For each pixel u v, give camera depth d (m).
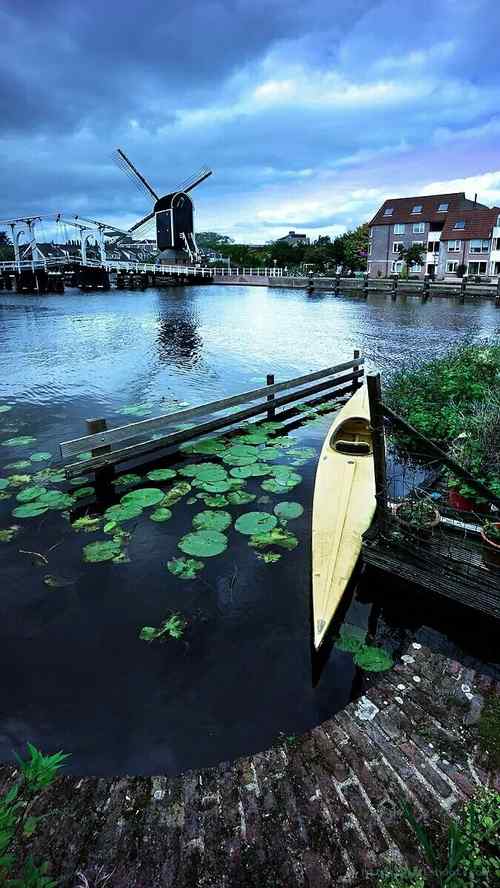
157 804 2.00
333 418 8.02
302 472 5.60
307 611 3.38
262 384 10.60
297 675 2.88
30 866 1.49
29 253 53.00
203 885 1.71
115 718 2.62
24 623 3.29
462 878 1.64
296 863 1.77
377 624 3.28
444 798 1.96
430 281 31.84
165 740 2.50
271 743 2.47
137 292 39.59
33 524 4.49
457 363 8.11
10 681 2.86
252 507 4.72
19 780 2.07
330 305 27.70
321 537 3.86
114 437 5.62
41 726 2.58
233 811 1.96
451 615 3.30
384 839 1.83
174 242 48.97
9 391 9.80
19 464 5.90
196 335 17.48
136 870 1.77
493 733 2.23
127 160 48.31
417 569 3.24
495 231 35.62
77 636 3.19
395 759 2.13
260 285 43.09
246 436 6.93
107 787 2.08
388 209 42.66
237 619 3.32
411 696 2.44
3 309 26.59
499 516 3.42
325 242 63.69
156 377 11.23
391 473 5.35
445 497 4.08
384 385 8.51
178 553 4.02
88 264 40.50
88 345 15.50
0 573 3.79
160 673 2.90
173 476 5.45
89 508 4.80
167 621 3.30
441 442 5.84
